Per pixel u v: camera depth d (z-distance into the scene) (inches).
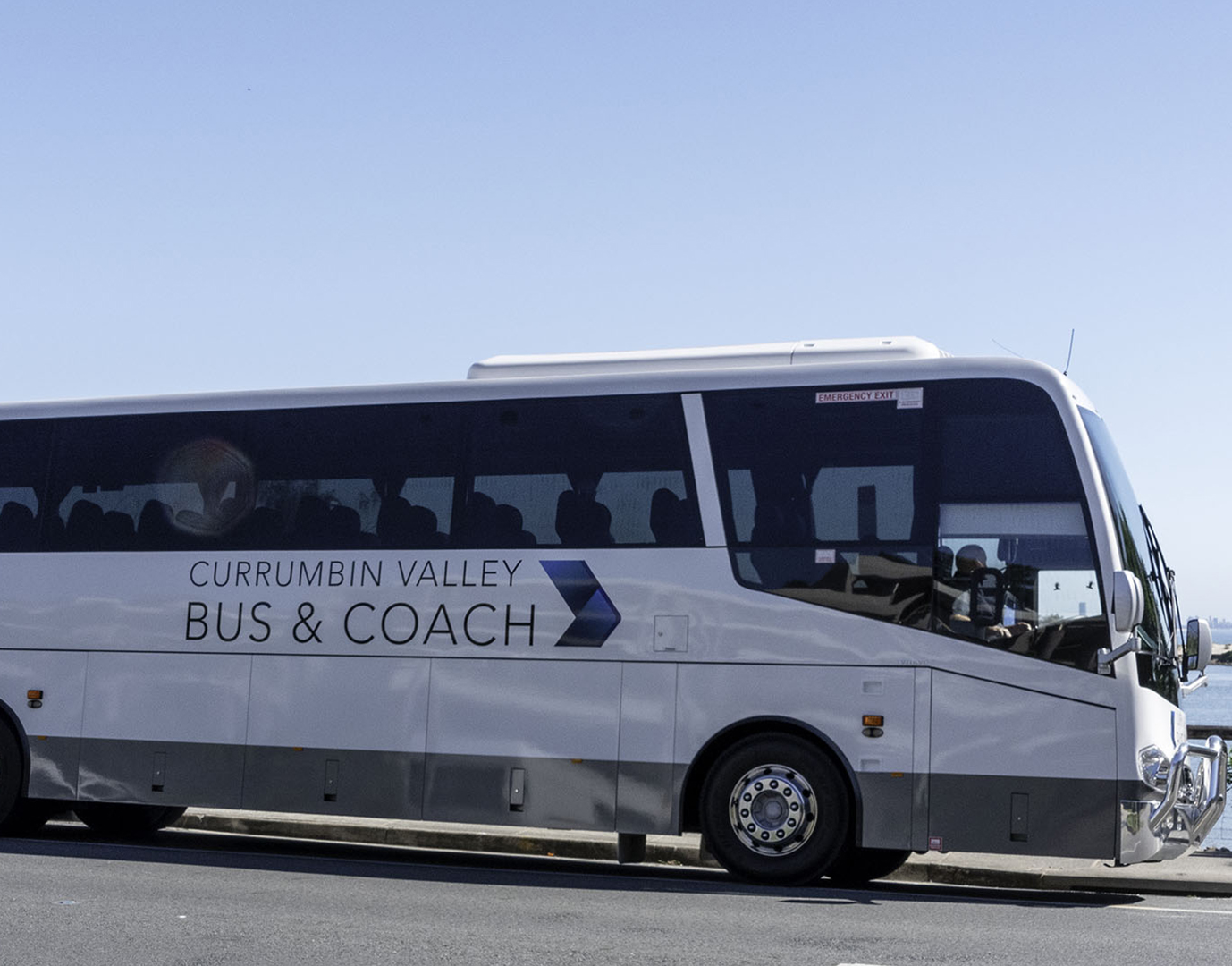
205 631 581.3
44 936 358.3
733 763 513.7
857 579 508.7
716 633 519.2
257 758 567.8
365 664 558.6
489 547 550.3
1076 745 483.2
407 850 624.7
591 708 529.3
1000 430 505.4
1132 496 525.0
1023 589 494.0
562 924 390.0
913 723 496.7
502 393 560.4
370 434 574.6
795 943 366.0
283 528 578.6
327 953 338.6
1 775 602.9
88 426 614.2
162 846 597.0
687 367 550.0
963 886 544.7
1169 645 514.9
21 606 607.8
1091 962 343.9
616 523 537.0
